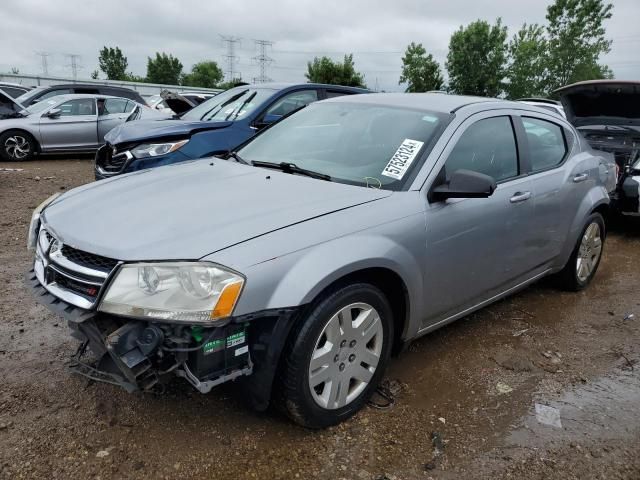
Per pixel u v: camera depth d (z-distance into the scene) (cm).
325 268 248
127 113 1270
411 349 368
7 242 560
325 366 265
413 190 302
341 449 264
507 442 276
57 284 257
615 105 665
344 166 330
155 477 241
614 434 286
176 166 366
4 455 249
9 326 373
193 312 222
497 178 360
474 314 429
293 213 264
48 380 310
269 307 235
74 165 1162
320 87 745
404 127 342
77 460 248
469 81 5203
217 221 254
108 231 251
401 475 249
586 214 445
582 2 4756
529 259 395
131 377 225
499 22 5072
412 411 298
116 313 228
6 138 1151
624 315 442
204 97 1716
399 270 283
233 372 239
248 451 259
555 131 435
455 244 317
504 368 350
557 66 4925
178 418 280
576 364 360
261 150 383
